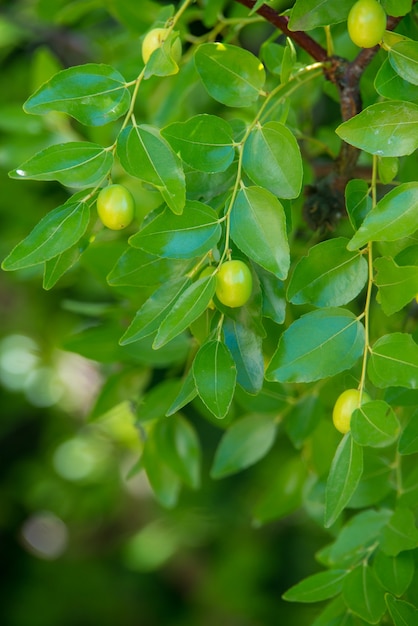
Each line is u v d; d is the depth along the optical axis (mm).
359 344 1096
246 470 2238
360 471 1074
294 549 2414
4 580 2715
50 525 2828
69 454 2619
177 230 1082
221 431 2078
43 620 2617
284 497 1367
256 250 1070
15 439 2666
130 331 1101
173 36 1095
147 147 1077
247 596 2387
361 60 1168
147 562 2441
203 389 1073
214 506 2330
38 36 1932
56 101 1088
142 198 1424
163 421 1353
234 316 1099
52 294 2248
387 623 1238
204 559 2582
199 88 1558
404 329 1298
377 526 1219
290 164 1086
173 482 1364
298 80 1216
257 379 1103
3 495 2666
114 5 1434
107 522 2748
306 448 1327
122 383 1385
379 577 1178
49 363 2441
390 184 1243
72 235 1075
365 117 1081
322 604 1862
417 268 1087
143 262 1114
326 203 1273
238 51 1120
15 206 1824
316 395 1306
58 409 2613
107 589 2656
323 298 1106
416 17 1203
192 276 1104
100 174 1083
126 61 1356
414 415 1139
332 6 1110
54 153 1082
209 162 1093
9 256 1068
